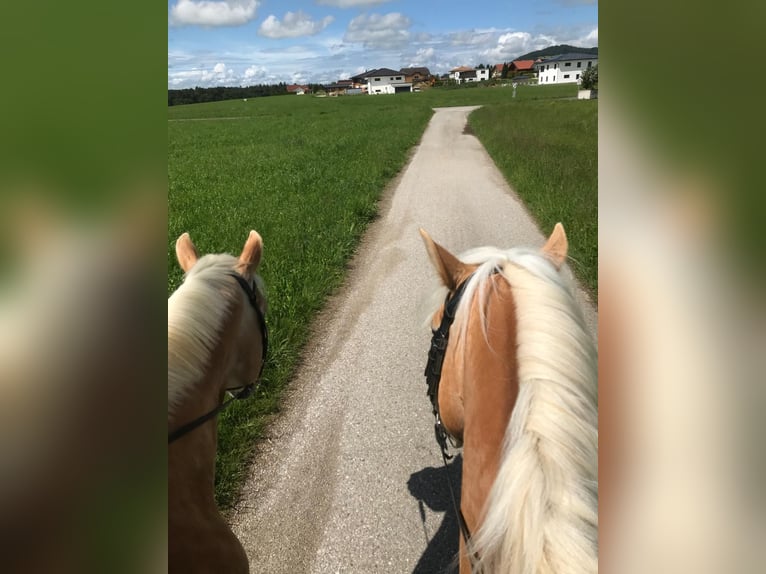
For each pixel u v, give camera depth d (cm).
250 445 385
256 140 2639
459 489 337
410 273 720
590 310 547
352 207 1014
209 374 208
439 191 1234
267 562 292
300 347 531
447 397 204
